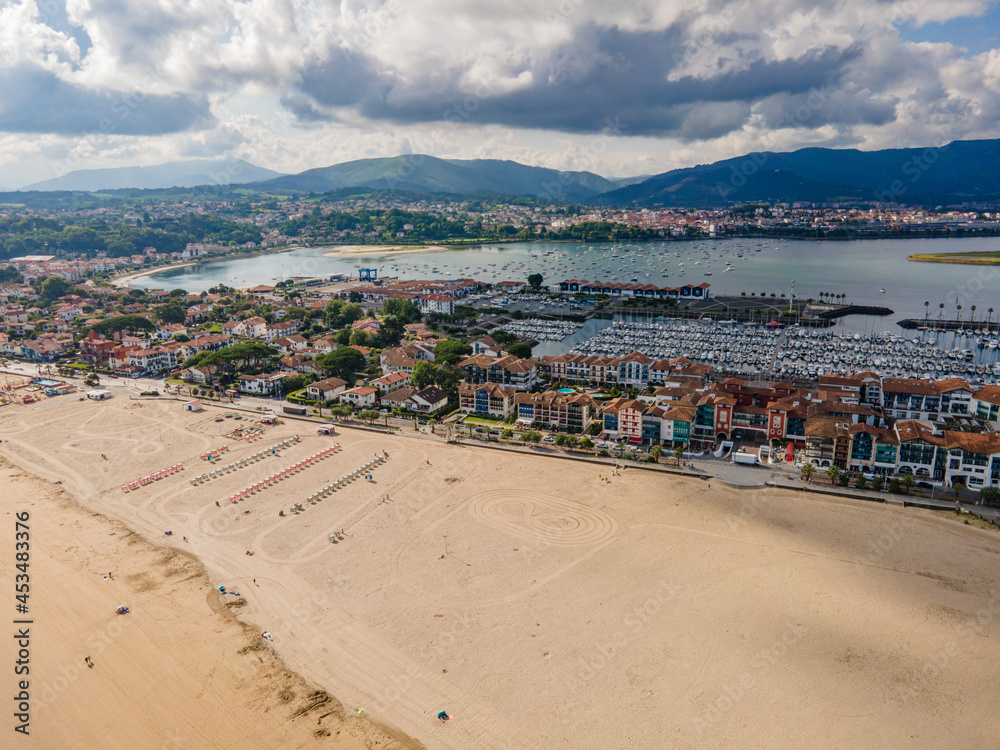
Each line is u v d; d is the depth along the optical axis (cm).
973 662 10100
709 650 10444
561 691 9706
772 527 14150
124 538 14438
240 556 13600
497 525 14550
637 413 19062
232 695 9831
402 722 9269
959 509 14712
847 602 11550
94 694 9931
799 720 9119
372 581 12550
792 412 18638
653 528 14212
